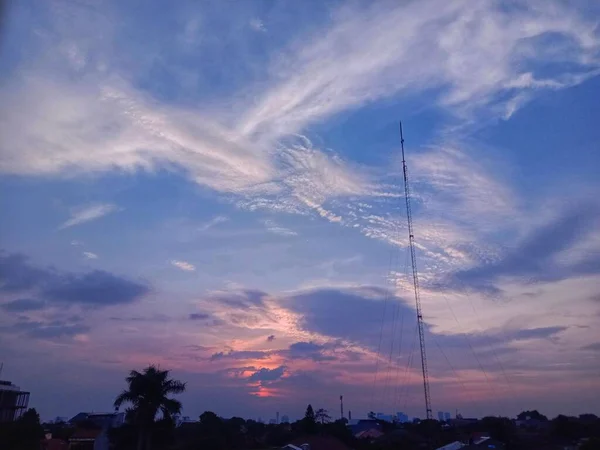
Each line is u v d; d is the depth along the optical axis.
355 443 65.44
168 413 51.78
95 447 61.91
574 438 57.69
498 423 61.66
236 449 62.72
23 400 62.31
